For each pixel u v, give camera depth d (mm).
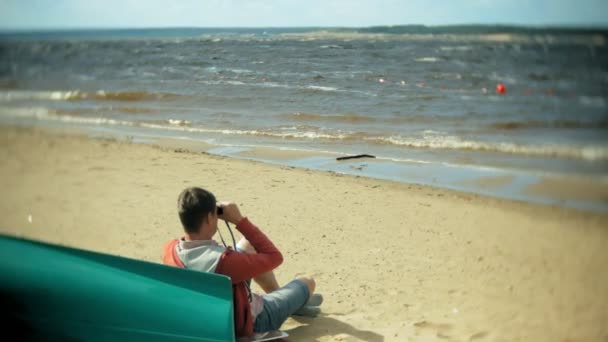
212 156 9547
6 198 6883
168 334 2848
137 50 49750
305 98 17984
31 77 25719
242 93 19234
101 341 2885
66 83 22812
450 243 5492
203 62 33219
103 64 34125
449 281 4605
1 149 9797
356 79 23391
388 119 14031
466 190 7488
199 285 2916
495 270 4758
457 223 6105
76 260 2924
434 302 4227
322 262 5035
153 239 5527
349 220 6207
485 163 9094
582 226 5707
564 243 5309
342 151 10242
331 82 22453
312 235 5723
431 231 5848
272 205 6742
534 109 15375
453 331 3773
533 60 32125
